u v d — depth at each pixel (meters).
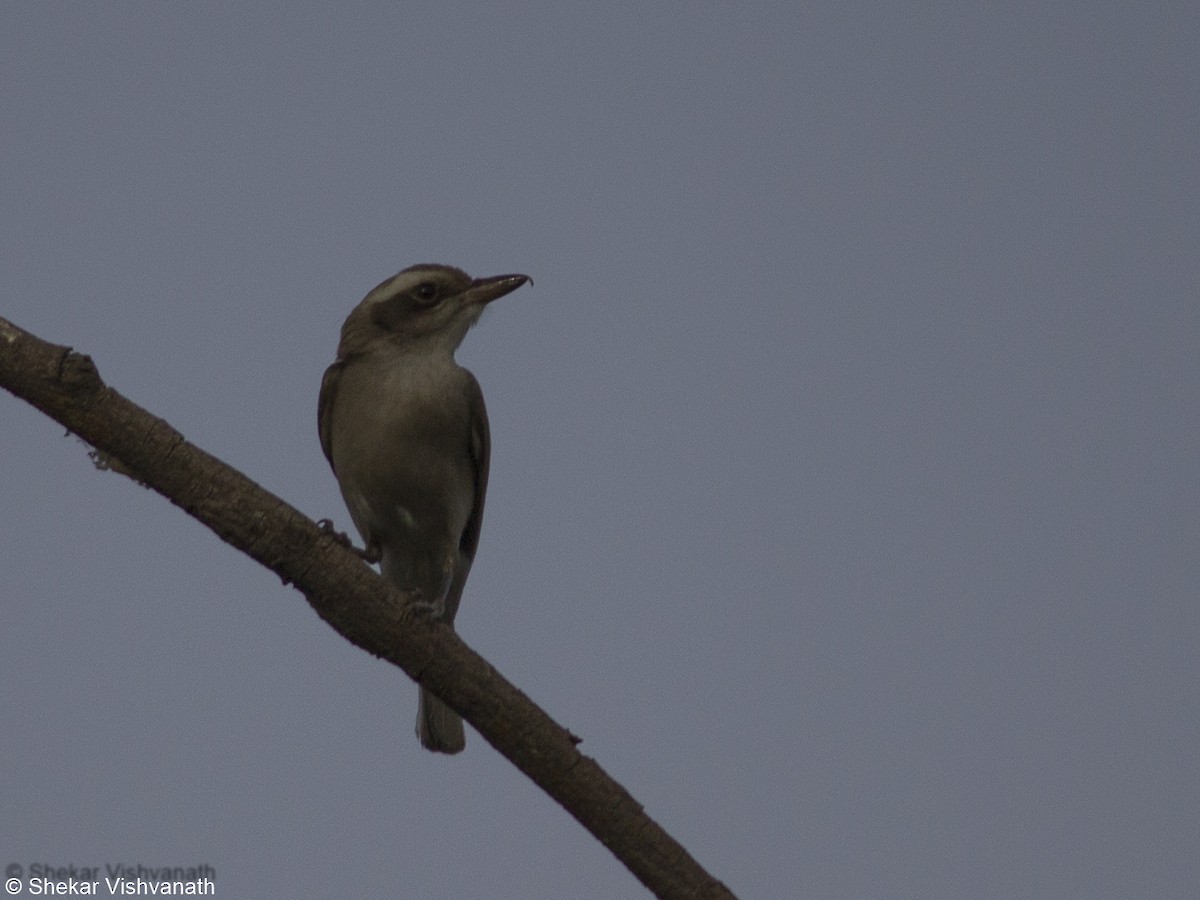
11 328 9.99
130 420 10.10
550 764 10.12
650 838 9.98
